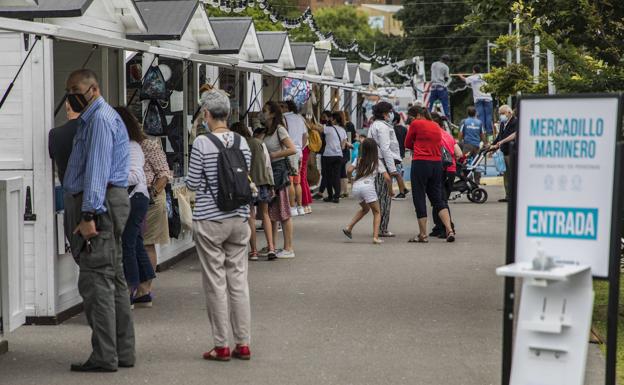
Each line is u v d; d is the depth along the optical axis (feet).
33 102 35.35
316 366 30.12
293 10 247.91
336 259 53.21
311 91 92.99
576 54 40.14
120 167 29.78
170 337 34.09
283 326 35.73
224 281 30.91
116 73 46.55
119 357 30.01
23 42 35.14
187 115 53.42
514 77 53.62
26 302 36.14
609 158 20.86
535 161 21.52
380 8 491.31
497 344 32.91
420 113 60.64
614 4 38.14
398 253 55.77
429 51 308.81
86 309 29.78
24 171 35.58
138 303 39.29
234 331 31.09
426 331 34.91
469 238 63.31
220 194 30.53
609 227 20.81
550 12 39.04
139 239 38.99
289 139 52.70
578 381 20.44
